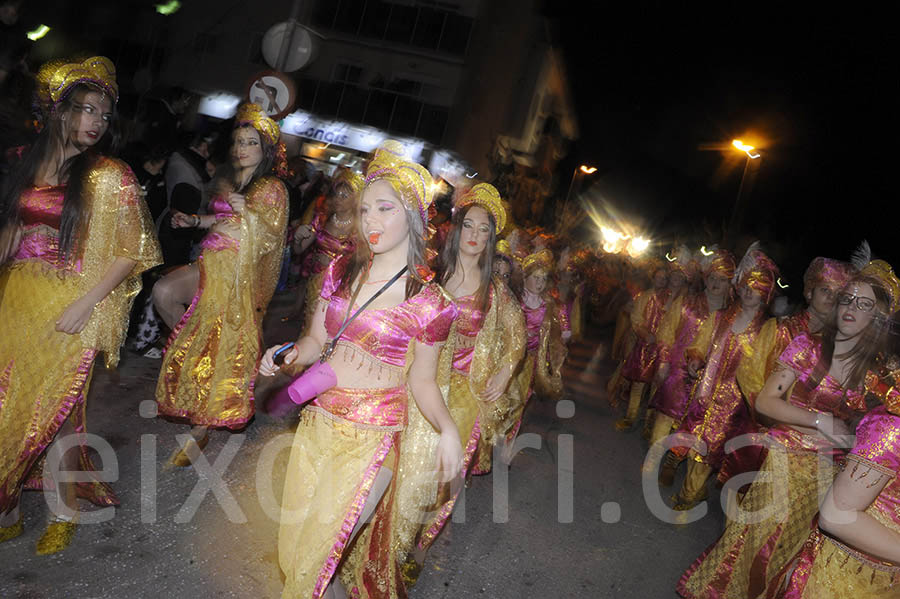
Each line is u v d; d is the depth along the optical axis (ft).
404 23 85.97
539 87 100.27
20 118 18.84
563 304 22.75
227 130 22.35
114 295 11.55
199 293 15.46
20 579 10.16
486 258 14.02
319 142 84.99
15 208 10.87
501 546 15.07
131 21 66.18
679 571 15.67
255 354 15.89
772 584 10.82
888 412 8.12
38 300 10.90
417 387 9.49
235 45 75.82
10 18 19.51
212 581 11.17
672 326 22.95
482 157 97.71
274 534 13.07
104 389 17.90
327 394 9.28
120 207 11.16
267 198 15.66
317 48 83.76
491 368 14.12
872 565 8.79
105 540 11.63
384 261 9.46
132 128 22.44
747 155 73.67
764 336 17.51
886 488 8.36
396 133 86.79
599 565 15.17
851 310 11.14
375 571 10.07
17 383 10.78
